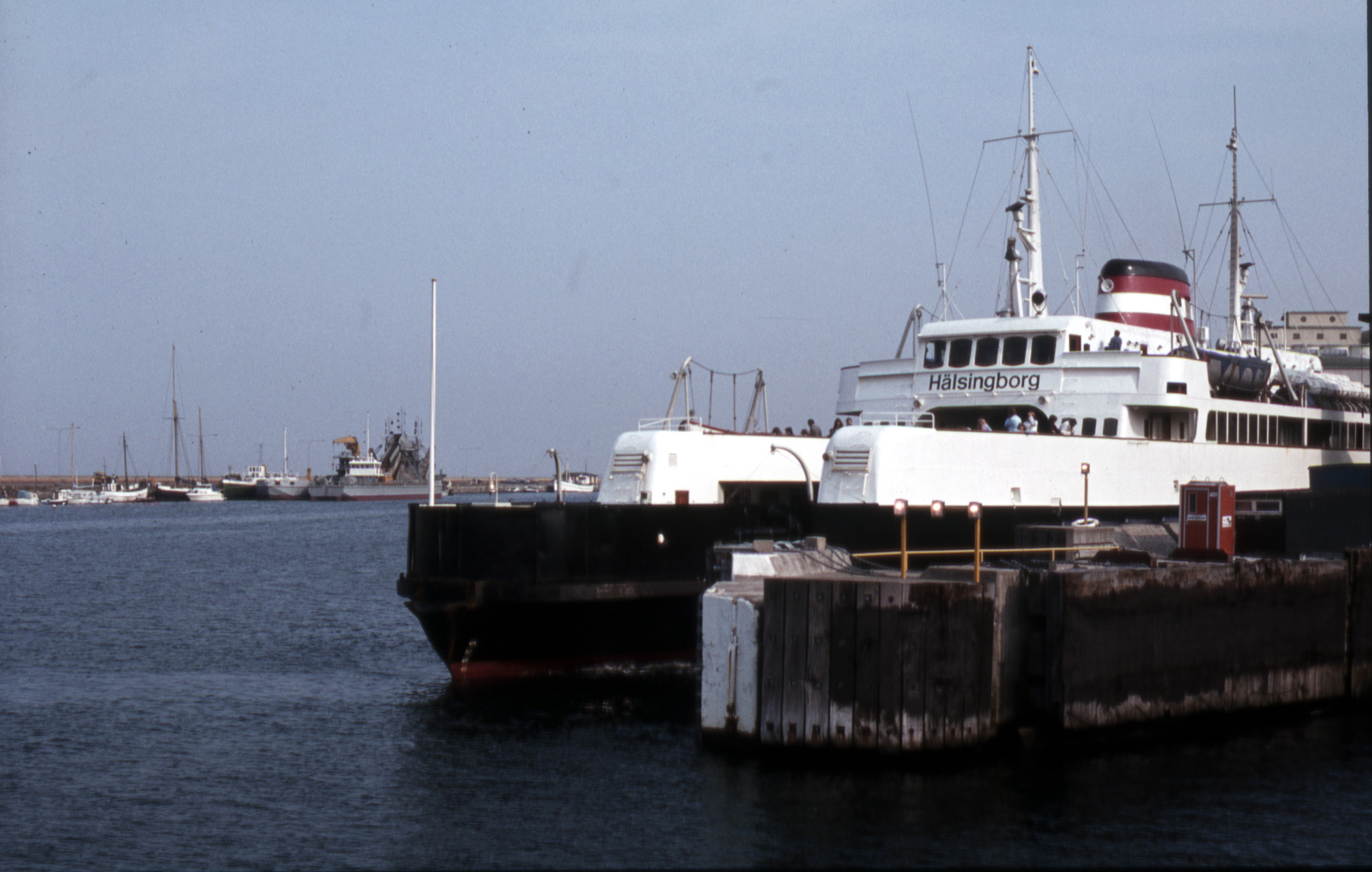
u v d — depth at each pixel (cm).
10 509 19812
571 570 2734
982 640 2091
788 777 2038
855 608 2042
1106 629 2219
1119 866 1702
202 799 2041
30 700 2825
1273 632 2545
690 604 2905
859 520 2816
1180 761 2167
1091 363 3425
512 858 1764
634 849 1778
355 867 1748
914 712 2034
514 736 2362
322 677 3111
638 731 2373
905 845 1762
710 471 3111
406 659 3412
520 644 2808
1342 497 3244
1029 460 3109
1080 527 2703
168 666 3316
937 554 2820
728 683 2183
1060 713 2148
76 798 2053
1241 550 3069
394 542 9438
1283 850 1758
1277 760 2188
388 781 2122
